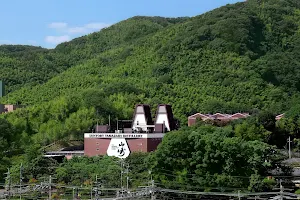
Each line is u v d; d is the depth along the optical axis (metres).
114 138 93.56
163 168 72.25
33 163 82.62
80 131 119.00
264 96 173.38
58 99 143.38
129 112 131.88
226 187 68.31
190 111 155.62
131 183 74.62
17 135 111.56
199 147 70.69
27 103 165.88
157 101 153.50
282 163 81.38
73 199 67.31
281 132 105.00
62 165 84.75
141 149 91.12
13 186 74.06
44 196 72.31
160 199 68.50
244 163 70.81
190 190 69.88
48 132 116.62
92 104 128.62
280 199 54.44
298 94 184.50
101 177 77.31
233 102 165.88
